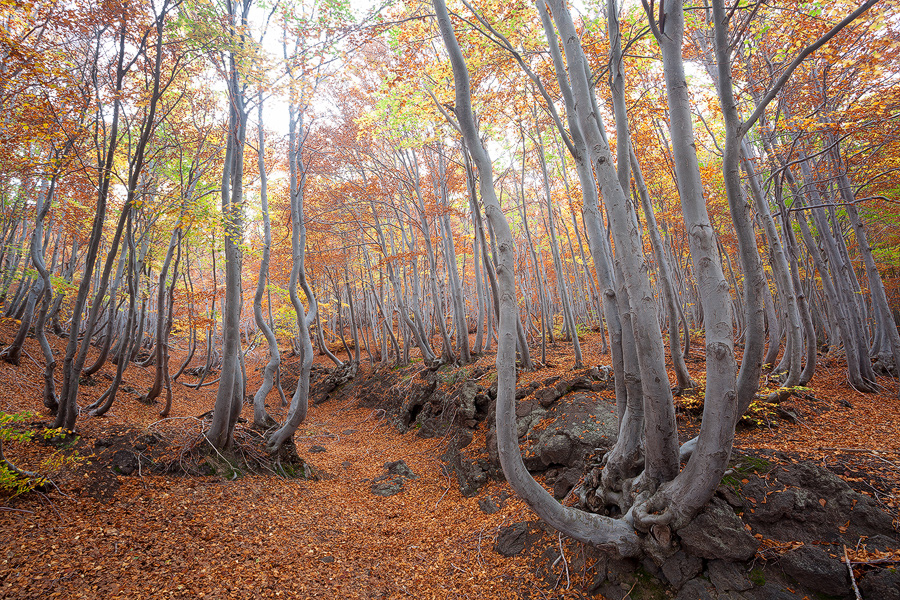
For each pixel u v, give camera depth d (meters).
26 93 7.32
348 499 9.57
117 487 7.20
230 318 9.01
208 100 12.66
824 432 7.23
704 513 4.74
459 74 4.77
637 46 10.12
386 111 14.84
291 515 7.95
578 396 9.80
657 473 5.04
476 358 17.34
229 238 8.94
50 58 7.99
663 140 14.27
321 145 17.48
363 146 18.91
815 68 9.59
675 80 4.49
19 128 7.11
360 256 25.59
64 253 18.48
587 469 6.80
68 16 7.29
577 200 16.97
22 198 12.17
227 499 7.88
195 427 9.52
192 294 14.70
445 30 4.77
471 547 7.09
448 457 11.82
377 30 7.89
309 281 23.30
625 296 5.49
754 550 4.50
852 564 4.16
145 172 11.94
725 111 4.64
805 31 8.39
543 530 6.57
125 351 9.86
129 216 9.64
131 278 9.81
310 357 10.61
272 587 5.57
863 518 4.54
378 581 6.13
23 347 14.15
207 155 13.42
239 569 5.84
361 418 19.48
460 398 12.98
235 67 9.39
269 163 16.33
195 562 5.80
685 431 7.46
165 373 11.95
